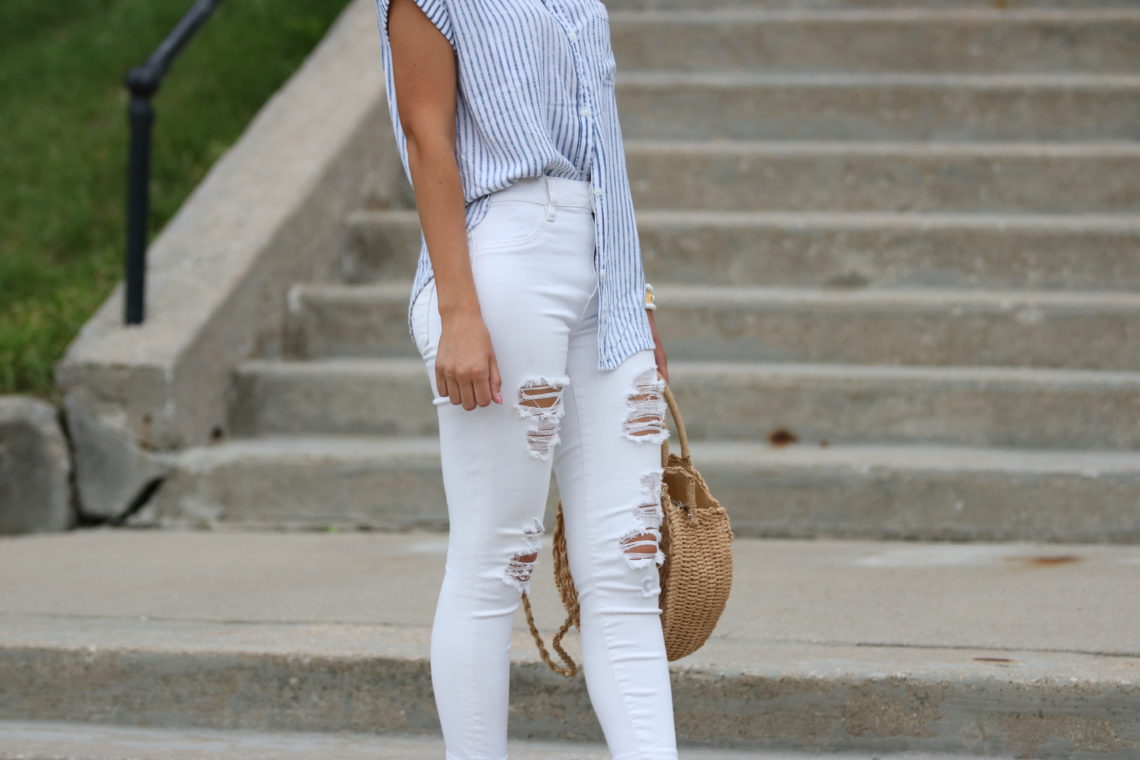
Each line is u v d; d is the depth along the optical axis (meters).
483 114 3.30
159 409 6.80
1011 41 9.71
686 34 9.98
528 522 3.41
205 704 4.53
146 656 4.54
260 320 7.62
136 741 4.39
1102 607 4.89
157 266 7.58
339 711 4.46
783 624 4.73
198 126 9.99
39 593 5.33
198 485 6.79
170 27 11.56
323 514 6.73
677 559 3.44
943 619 4.76
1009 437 6.75
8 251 8.73
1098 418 6.68
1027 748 4.14
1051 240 7.78
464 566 3.41
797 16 9.98
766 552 6.01
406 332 7.79
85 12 12.35
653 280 8.09
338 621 4.84
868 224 7.91
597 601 3.44
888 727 4.20
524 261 3.28
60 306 7.82
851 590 5.21
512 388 3.28
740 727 4.27
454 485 3.39
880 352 7.30
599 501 3.42
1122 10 10.04
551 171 3.36
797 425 6.89
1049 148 8.52
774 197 8.66
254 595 5.26
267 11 11.67
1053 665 4.20
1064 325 7.15
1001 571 5.53
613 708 3.42
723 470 6.40
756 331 7.38
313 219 8.16
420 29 3.26
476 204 3.33
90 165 9.57
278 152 8.53
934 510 6.27
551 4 3.46
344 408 7.27
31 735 4.47
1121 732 4.08
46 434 6.79
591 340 3.44
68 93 10.68
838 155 8.57
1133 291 7.72
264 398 7.32
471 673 3.43
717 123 9.39
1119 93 9.02
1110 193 8.35
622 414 3.42
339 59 9.81
